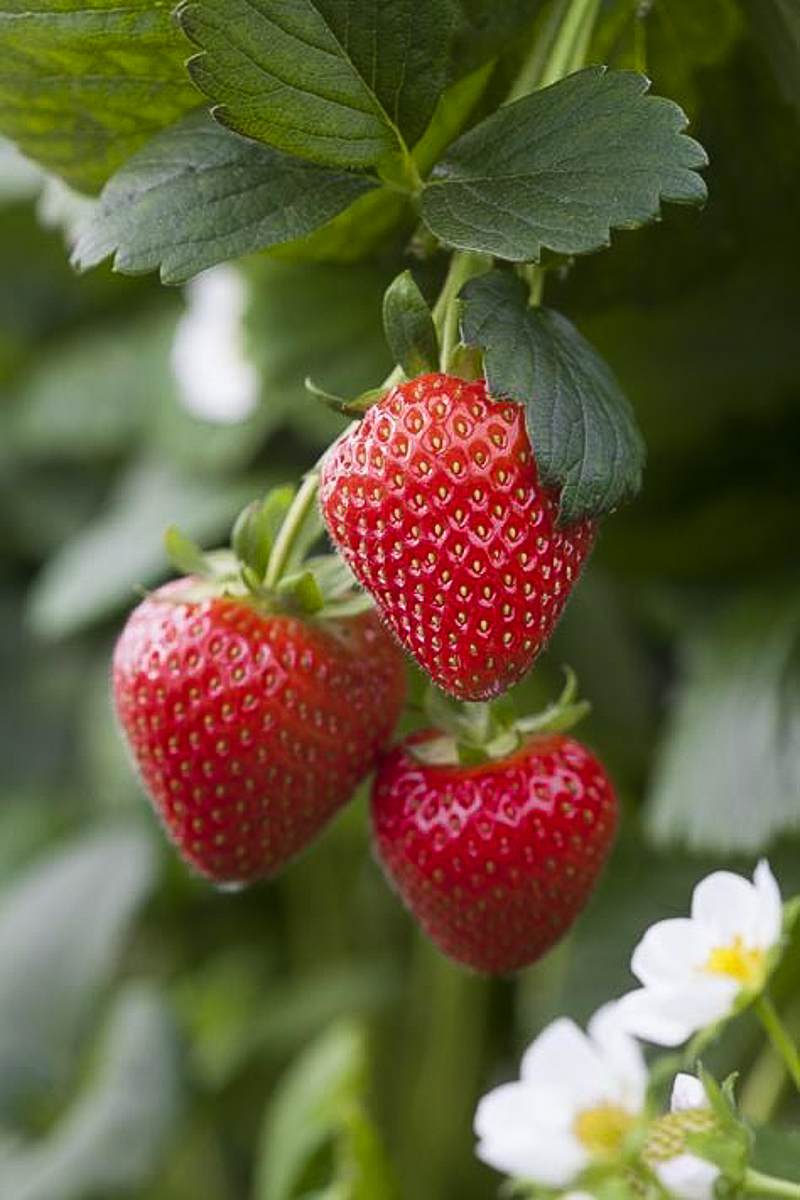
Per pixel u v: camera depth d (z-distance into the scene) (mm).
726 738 726
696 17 593
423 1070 859
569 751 588
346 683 586
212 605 587
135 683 590
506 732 585
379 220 584
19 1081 864
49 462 1010
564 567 547
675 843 742
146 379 922
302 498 583
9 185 771
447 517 543
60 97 571
